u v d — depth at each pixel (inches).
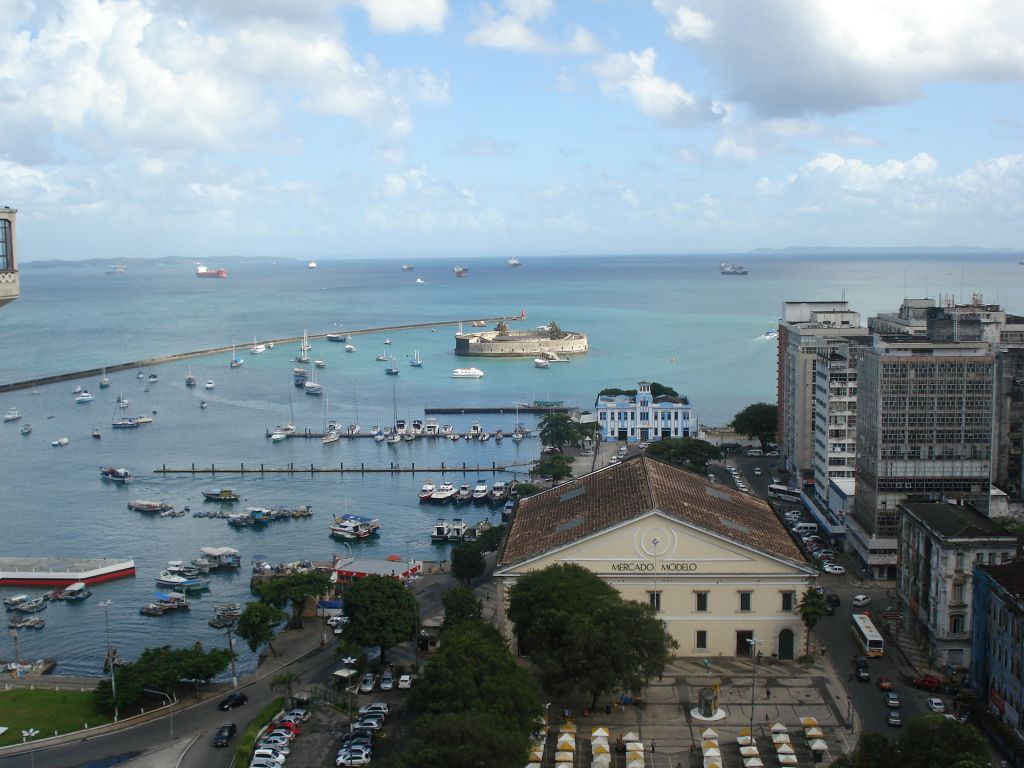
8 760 5059.1
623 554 6131.9
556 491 7711.6
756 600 6102.4
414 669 6136.8
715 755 4726.9
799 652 6107.3
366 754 4901.6
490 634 5570.9
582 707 5492.1
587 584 5723.4
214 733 5334.6
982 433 7514.8
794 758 4731.8
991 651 5393.7
